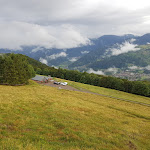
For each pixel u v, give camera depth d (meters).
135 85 101.06
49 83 93.38
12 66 65.06
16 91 43.53
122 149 13.35
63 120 20.17
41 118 20.14
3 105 23.88
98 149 12.29
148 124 25.92
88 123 20.55
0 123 15.73
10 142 10.34
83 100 45.03
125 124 23.20
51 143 12.02
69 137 14.34
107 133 17.34
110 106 40.53
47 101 33.22
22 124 16.42
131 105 50.41
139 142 16.09
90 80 130.88
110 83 113.88
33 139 12.30
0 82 64.25
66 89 74.75
